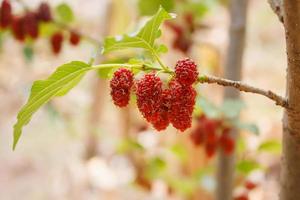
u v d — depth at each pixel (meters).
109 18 1.49
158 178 1.04
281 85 1.86
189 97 0.50
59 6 0.86
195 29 0.97
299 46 0.48
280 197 0.56
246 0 0.76
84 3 2.04
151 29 0.51
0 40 1.03
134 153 1.03
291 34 0.48
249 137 1.19
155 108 0.50
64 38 0.92
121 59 0.71
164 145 1.04
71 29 0.87
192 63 0.50
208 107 0.73
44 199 1.45
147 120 0.51
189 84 0.50
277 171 1.28
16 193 1.51
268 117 1.60
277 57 2.04
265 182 1.17
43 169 1.59
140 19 1.00
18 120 0.51
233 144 0.75
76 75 0.51
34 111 0.51
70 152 1.65
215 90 1.27
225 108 0.73
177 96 0.50
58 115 1.09
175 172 1.23
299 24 0.47
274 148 0.78
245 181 0.85
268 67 1.97
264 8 2.23
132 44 0.52
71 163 1.52
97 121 1.60
